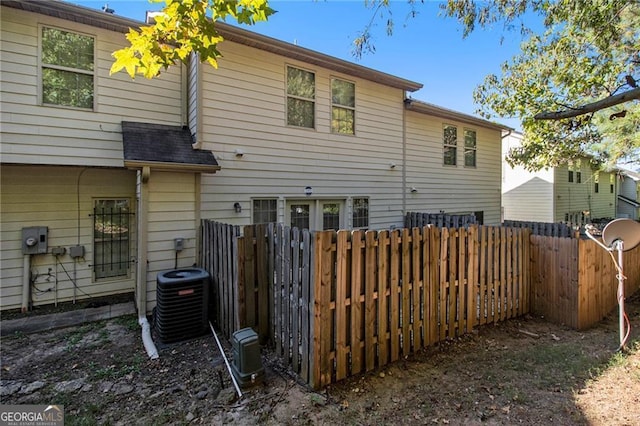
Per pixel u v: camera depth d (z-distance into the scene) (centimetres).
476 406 258
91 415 264
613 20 496
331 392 283
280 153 670
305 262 300
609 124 648
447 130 1023
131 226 646
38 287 562
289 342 335
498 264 448
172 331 414
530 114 785
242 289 374
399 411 255
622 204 2352
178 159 511
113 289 629
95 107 543
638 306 510
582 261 427
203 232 527
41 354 384
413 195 922
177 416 259
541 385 286
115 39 559
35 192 562
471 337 399
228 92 602
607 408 246
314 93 720
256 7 243
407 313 349
